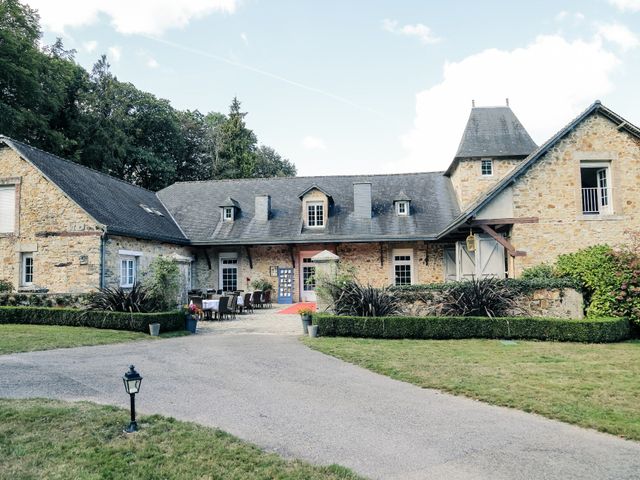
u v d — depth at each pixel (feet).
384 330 35.12
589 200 47.67
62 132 86.22
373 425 16.38
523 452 14.11
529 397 19.45
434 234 61.31
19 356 26.53
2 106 65.10
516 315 37.45
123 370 23.68
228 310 49.21
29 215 49.19
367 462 13.23
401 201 65.36
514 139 64.59
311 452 13.87
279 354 28.99
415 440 14.99
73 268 47.57
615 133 45.01
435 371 24.00
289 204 70.79
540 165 45.03
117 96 101.30
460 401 19.38
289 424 16.31
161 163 106.63
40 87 74.33
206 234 66.64
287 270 66.28
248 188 76.02
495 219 44.73
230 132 127.13
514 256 44.45
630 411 17.66
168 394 19.67
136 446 13.67
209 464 12.58
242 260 67.26
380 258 63.62
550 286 38.17
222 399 19.13
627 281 36.29
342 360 27.30
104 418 15.88
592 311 37.17
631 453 14.11
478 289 37.37
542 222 44.55
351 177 75.15
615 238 44.14
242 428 15.80
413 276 62.85
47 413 16.16
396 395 20.15
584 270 38.40
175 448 13.61
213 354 28.78
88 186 54.95
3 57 67.67
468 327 34.88
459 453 13.98
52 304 41.70
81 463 12.53
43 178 49.11
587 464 13.26
